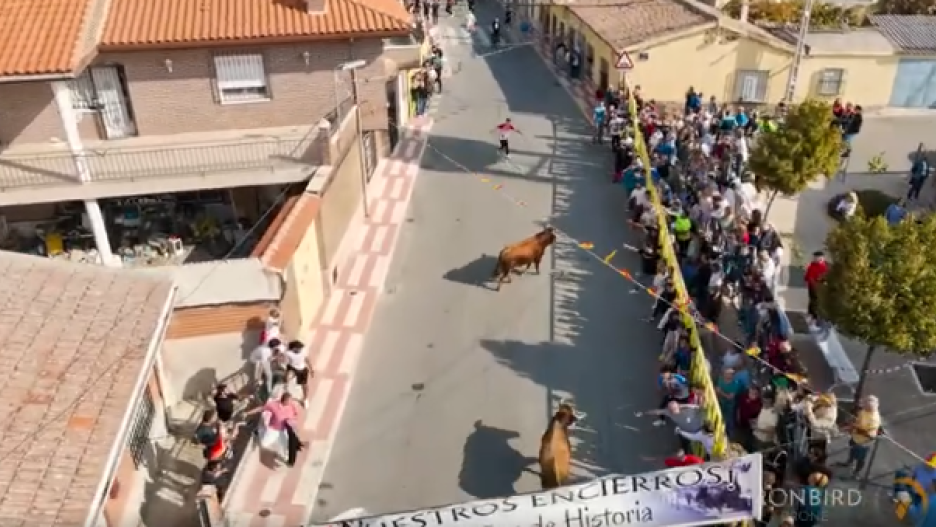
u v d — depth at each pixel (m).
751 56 34.31
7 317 15.47
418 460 16.64
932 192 29.00
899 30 37.62
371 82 24.36
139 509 15.93
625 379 18.81
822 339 19.45
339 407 18.09
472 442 17.08
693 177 24.91
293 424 16.38
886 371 19.23
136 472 16.16
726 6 39.22
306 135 23.16
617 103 31.05
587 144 31.50
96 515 12.45
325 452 16.88
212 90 23.83
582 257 23.70
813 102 22.83
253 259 17.83
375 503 15.63
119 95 23.62
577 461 16.48
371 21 23.34
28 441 13.20
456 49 44.44
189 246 25.53
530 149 31.05
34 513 12.22
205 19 23.25
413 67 26.52
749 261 20.20
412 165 29.66
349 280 22.77
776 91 35.09
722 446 14.35
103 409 13.96
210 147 22.73
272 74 23.84
